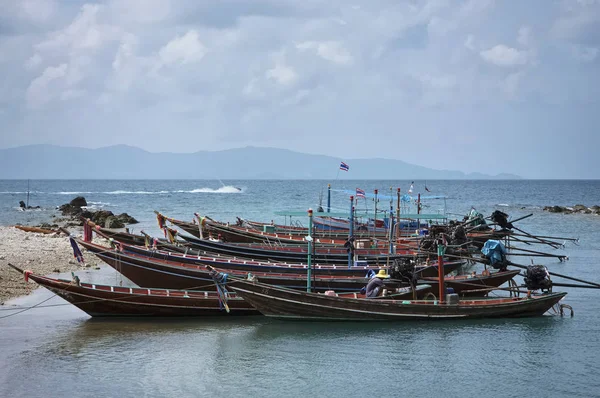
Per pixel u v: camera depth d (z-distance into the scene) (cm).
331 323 2753
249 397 1905
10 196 15262
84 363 2181
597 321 2873
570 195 18725
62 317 2752
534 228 7475
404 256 3700
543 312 2986
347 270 3369
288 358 2291
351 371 2159
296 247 4122
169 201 13012
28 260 3975
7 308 2856
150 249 3216
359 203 13125
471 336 2611
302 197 15538
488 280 3341
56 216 8656
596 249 5519
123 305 2700
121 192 18775
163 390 1959
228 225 4831
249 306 2844
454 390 2003
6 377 2034
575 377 2133
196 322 2752
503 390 2025
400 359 2306
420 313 2797
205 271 3031
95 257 4309
